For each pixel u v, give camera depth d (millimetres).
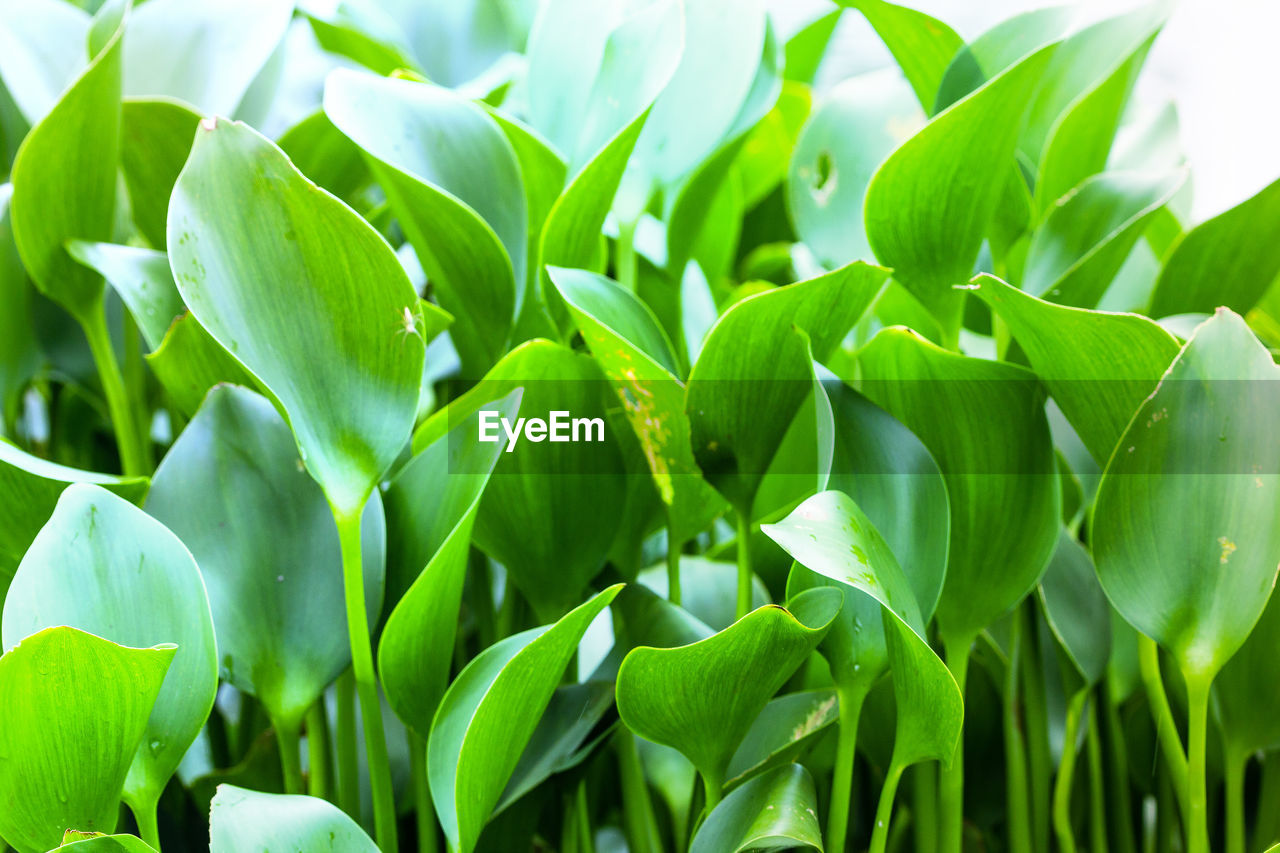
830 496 1106
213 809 1084
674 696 1104
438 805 1104
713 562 1290
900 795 1256
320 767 1210
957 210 1182
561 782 1203
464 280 1199
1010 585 1172
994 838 1296
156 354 1184
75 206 1217
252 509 1162
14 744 1053
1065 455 1286
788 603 1135
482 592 1263
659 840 1255
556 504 1185
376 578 1156
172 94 1285
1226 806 1233
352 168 1293
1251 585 1119
